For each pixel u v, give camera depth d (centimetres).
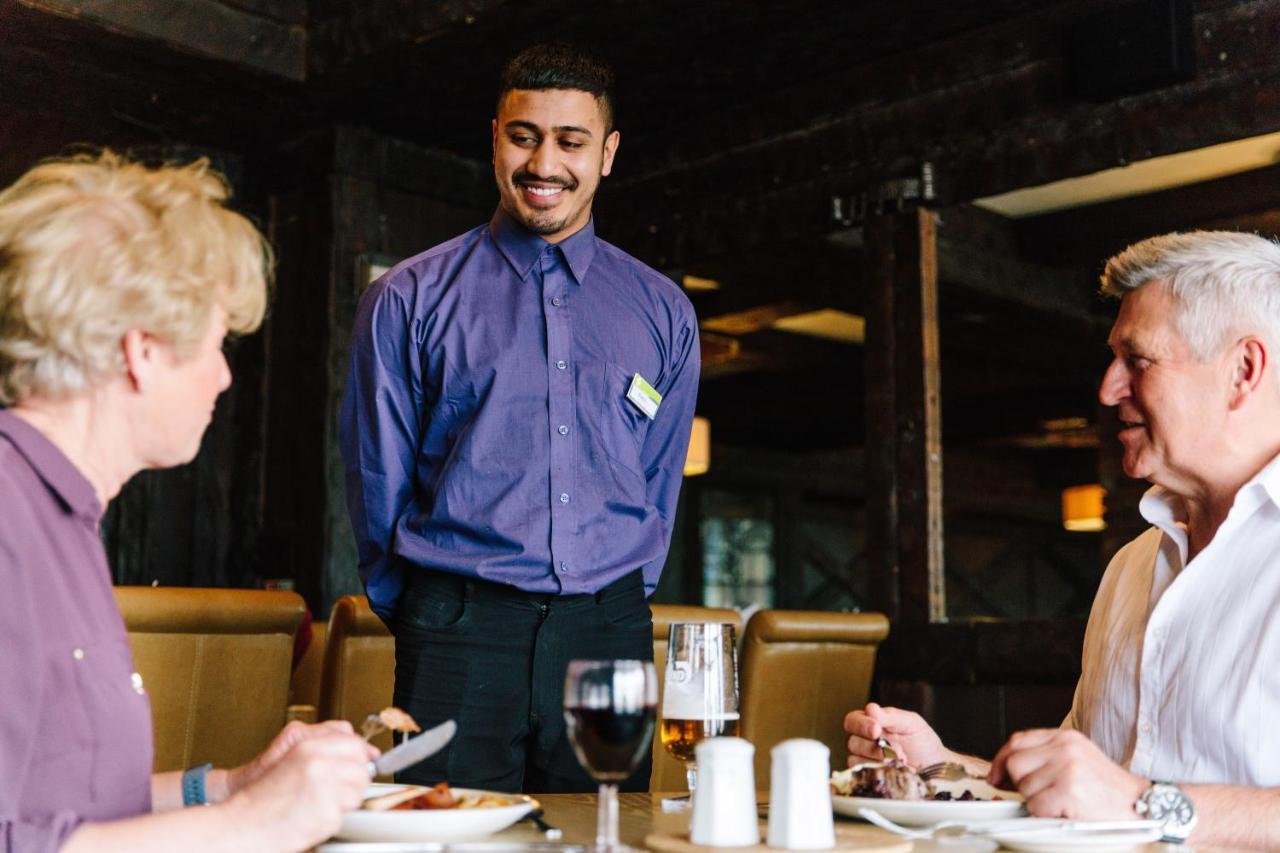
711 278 649
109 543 507
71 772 108
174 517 518
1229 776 154
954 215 607
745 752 116
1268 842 130
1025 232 643
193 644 234
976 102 432
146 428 116
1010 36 425
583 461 212
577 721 109
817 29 429
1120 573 180
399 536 208
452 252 221
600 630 206
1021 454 1288
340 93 477
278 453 518
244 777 132
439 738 116
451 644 199
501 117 216
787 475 1191
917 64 446
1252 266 160
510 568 202
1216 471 161
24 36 429
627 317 222
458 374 212
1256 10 374
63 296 109
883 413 450
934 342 446
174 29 435
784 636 313
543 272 218
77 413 114
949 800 136
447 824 113
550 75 212
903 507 442
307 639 323
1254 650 154
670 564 727
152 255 112
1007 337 745
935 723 428
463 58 446
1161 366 163
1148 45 386
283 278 523
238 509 526
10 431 110
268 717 250
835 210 461
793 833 113
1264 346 159
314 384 507
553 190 213
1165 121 391
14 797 103
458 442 209
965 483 1237
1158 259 165
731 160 495
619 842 119
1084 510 1019
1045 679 402
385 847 111
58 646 108
